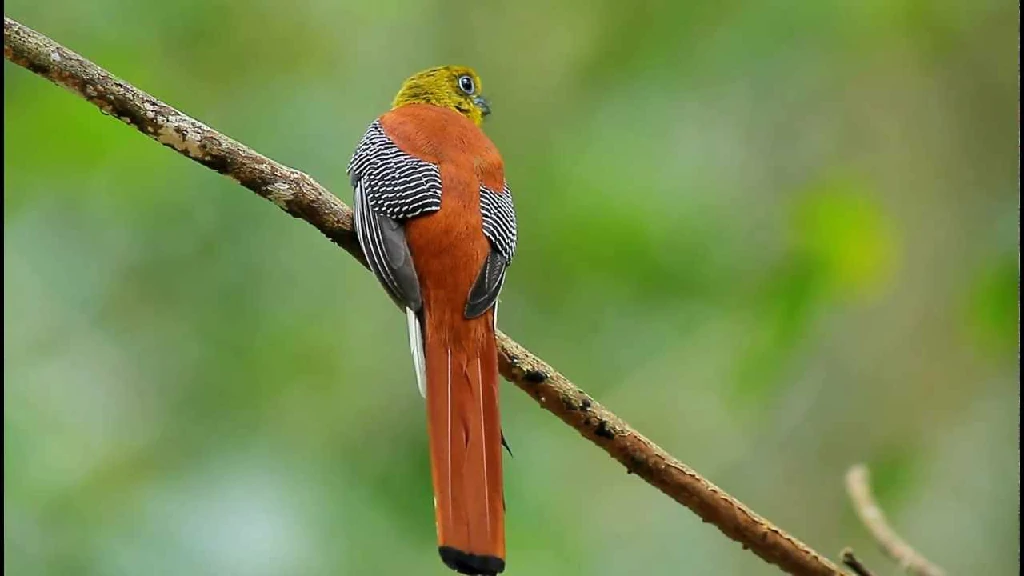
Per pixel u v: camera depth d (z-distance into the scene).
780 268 12.59
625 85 14.11
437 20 14.50
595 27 14.30
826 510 12.48
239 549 10.88
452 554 6.88
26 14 13.28
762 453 12.72
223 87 13.67
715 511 7.42
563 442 12.58
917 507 12.20
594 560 12.01
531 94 14.31
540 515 11.93
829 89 13.98
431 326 7.88
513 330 12.84
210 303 12.32
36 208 12.40
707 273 12.88
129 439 11.77
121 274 12.35
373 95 14.02
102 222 12.46
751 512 7.43
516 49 14.44
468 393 7.62
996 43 13.59
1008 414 12.23
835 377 12.90
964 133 13.60
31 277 12.23
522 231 13.26
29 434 11.56
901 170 13.69
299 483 11.36
